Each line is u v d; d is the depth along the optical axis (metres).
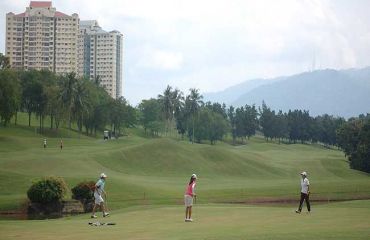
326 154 172.88
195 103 186.12
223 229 23.03
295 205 51.72
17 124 163.38
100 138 170.88
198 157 102.38
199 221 27.64
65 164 77.56
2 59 153.62
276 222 25.78
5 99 114.31
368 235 19.39
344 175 110.38
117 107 178.25
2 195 52.56
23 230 25.34
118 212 36.31
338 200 58.97
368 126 122.44
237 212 32.91
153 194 55.44
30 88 155.88
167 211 34.81
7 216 44.03
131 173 86.25
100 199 32.69
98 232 23.52
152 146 101.38
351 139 131.25
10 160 75.50
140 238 20.64
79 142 127.12
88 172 74.62
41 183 46.25
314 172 110.56
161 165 94.62
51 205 46.22
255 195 59.38
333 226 23.06
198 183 74.56
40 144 116.06
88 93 166.50
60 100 144.12
